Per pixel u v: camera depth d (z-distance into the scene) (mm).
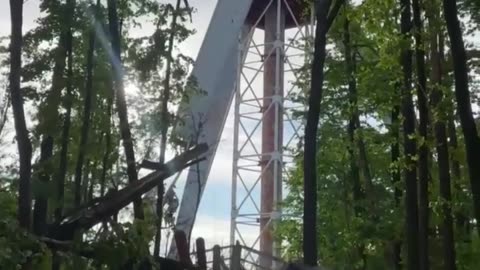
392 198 19109
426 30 14750
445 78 15172
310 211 12133
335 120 19906
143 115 16141
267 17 34188
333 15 12656
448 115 14211
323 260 20562
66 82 13719
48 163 11992
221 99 30953
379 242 17875
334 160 20406
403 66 14648
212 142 27156
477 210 11141
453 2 11469
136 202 10758
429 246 16609
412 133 14344
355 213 18906
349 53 18203
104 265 8461
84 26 14047
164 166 9938
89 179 16172
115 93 15484
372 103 17859
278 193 31531
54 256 8359
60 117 13812
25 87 13258
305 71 20922
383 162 20000
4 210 9086
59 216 9977
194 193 24234
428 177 15227
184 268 9992
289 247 23609
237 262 17266
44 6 13719
